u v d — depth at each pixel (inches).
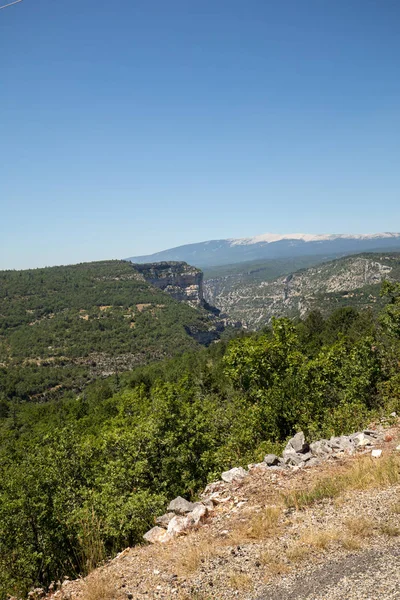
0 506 518.6
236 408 981.8
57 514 476.4
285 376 848.9
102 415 2304.4
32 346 6358.3
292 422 799.7
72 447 729.0
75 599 248.5
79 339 6811.0
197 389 1875.0
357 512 293.3
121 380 4448.8
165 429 690.2
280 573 233.1
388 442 464.1
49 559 430.6
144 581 250.8
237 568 245.6
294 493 346.3
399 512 280.8
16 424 3289.9
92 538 357.7
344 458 433.7
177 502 372.5
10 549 470.6
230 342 981.2
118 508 416.2
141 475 609.9
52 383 5054.1
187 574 249.4
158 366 4596.5
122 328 7411.4
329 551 247.9
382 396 835.4
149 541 324.8
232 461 661.3
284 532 284.2
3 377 4968.0
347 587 207.2
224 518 331.3
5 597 355.6
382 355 994.1
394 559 225.3
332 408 832.3
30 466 664.4
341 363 1010.7
